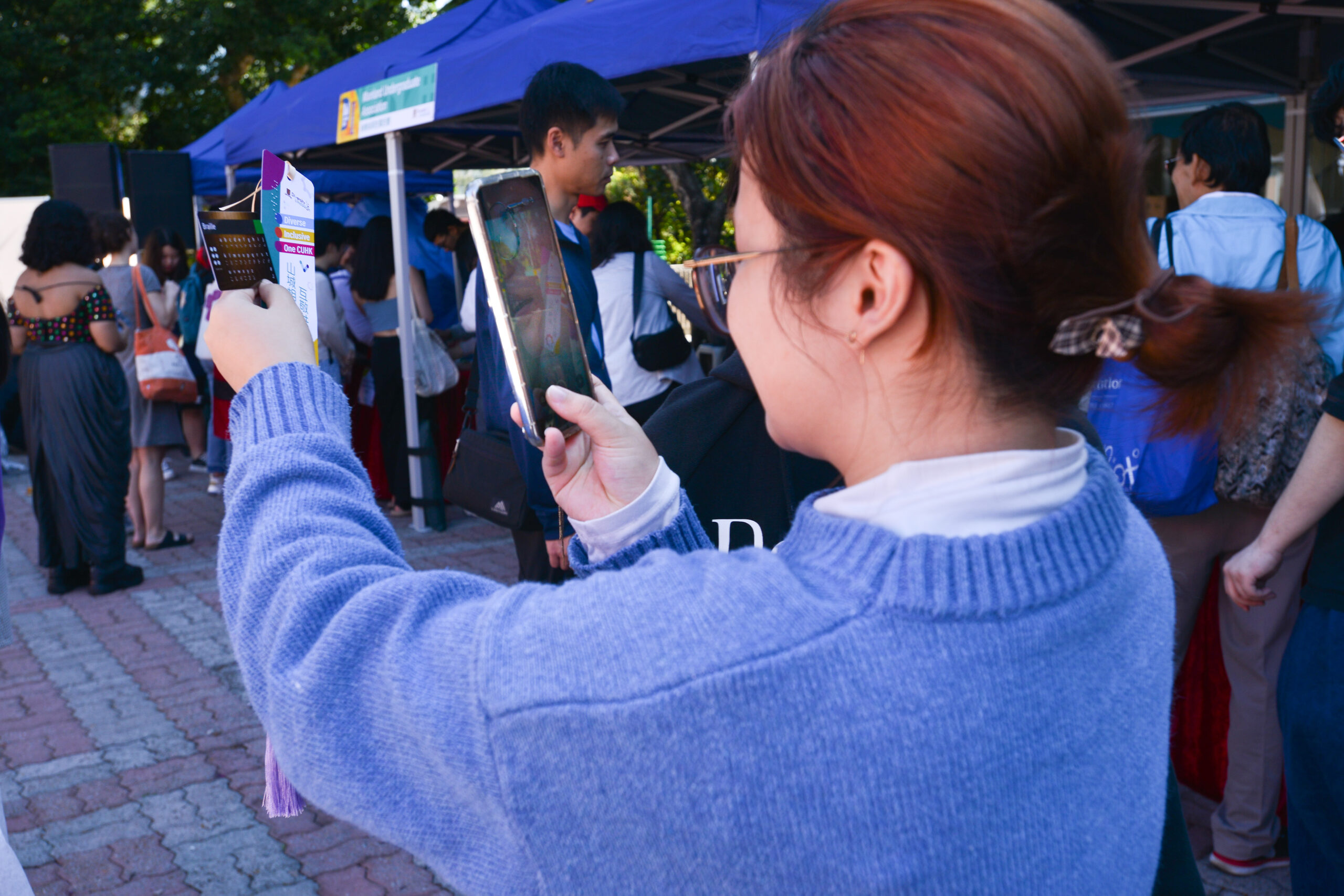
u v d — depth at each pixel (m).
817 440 0.68
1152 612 0.71
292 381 0.77
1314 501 1.87
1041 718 0.59
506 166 8.02
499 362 2.64
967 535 0.61
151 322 6.09
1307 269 2.35
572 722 0.56
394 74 5.51
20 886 1.76
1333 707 1.77
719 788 0.55
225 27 19.19
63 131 18.58
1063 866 0.60
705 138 6.73
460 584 0.68
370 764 0.63
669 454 1.54
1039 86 0.57
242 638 0.69
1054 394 0.62
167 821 3.18
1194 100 5.18
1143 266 0.62
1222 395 0.65
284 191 0.89
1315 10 3.67
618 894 0.58
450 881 0.62
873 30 0.60
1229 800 2.65
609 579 0.62
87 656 4.59
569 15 4.11
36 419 5.32
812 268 0.61
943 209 0.56
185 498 7.91
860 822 0.55
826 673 0.56
